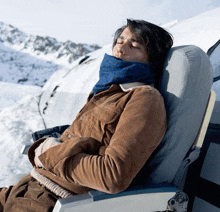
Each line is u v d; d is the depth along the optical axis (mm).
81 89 2693
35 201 769
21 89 7688
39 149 843
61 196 765
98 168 669
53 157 751
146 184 775
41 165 815
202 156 1089
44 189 803
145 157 704
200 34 1905
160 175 830
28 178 901
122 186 664
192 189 1085
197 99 799
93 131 833
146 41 909
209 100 833
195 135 837
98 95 918
